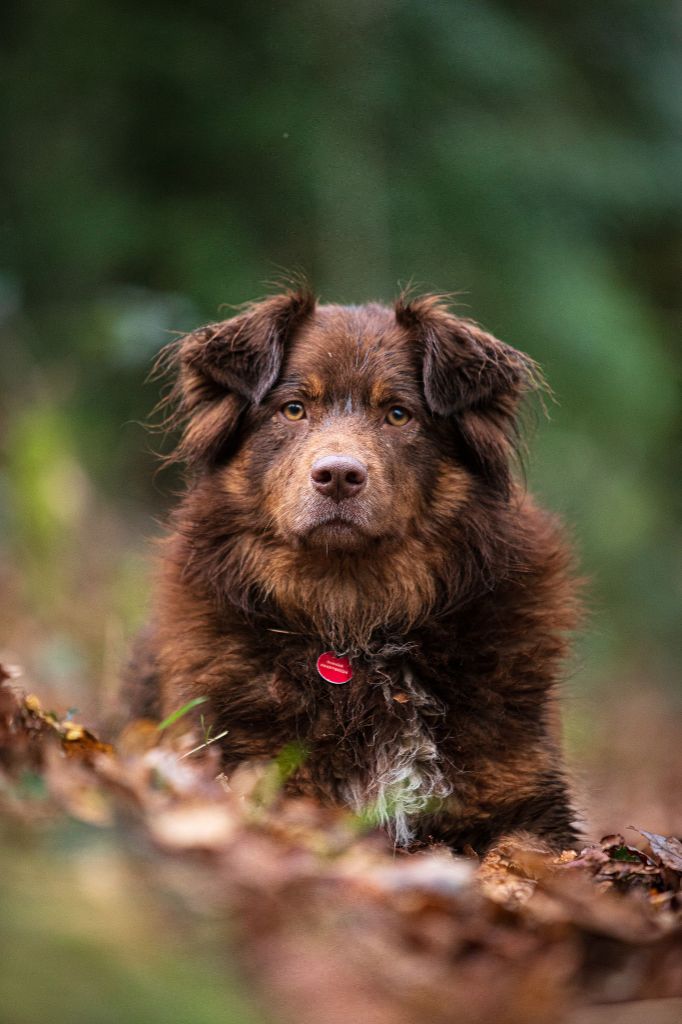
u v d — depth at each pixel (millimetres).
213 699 7891
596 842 8422
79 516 16172
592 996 4527
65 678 12461
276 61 20859
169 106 21047
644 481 24172
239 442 8430
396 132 20984
